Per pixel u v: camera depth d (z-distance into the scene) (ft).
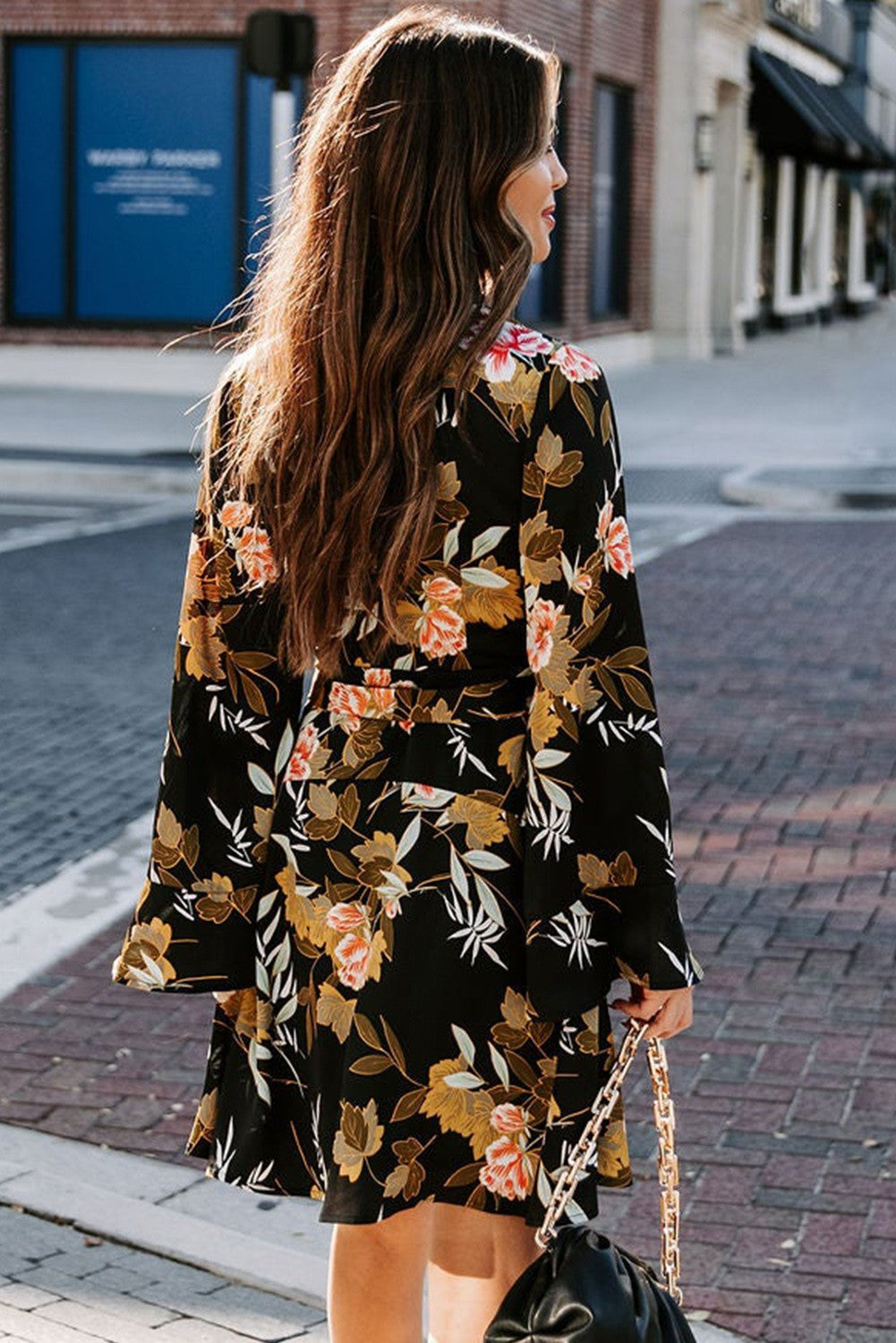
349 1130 7.96
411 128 7.73
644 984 7.91
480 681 7.92
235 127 80.69
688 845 22.24
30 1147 14.16
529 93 7.84
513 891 7.93
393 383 7.73
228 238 81.61
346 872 8.02
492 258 7.82
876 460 62.69
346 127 7.84
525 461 7.76
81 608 37.04
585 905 7.92
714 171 113.60
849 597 38.81
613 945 7.98
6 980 17.97
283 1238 12.69
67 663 32.14
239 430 8.18
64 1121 14.73
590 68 92.63
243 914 8.41
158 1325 11.28
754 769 25.71
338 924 8.04
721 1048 16.26
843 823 23.13
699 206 108.37
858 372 100.32
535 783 7.78
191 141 81.10
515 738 7.94
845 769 25.72
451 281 7.70
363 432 7.76
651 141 106.01
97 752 26.73
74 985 17.88
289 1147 8.52
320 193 7.94
